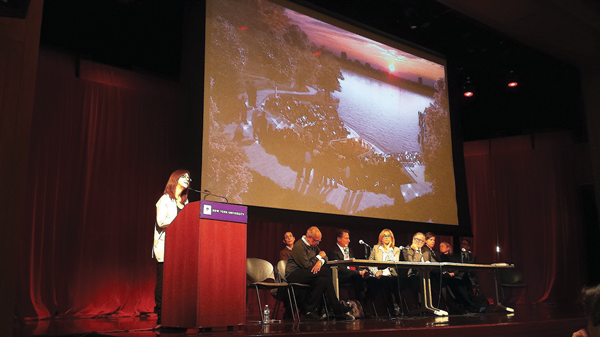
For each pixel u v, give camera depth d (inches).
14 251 107.1
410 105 286.2
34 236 212.8
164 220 135.5
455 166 301.6
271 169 217.3
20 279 203.0
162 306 123.3
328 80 248.8
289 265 173.2
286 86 231.0
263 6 231.0
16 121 111.3
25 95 113.6
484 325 146.9
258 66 222.8
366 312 189.5
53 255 217.0
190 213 121.0
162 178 261.1
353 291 193.5
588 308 56.1
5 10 89.6
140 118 259.0
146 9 234.2
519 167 377.4
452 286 221.6
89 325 154.9
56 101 229.5
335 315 171.5
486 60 328.8
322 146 238.2
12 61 113.0
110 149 245.4
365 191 250.5
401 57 289.7
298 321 153.3
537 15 283.7
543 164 375.6
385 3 272.7
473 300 228.4
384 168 262.4
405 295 206.4
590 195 376.5
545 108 365.4
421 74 297.9
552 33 302.2
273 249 283.6
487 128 378.6
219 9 214.7
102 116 244.8
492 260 367.9
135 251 245.6
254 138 214.5
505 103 362.0
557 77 347.3
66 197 226.4
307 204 226.4
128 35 246.4
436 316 186.7
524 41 310.8
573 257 364.2
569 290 358.9
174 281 121.8
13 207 108.3
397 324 144.8
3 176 107.9
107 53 250.2
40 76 225.1
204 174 196.5
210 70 206.2
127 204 247.6
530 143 378.6
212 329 120.3
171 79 273.3
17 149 110.6
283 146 223.6
